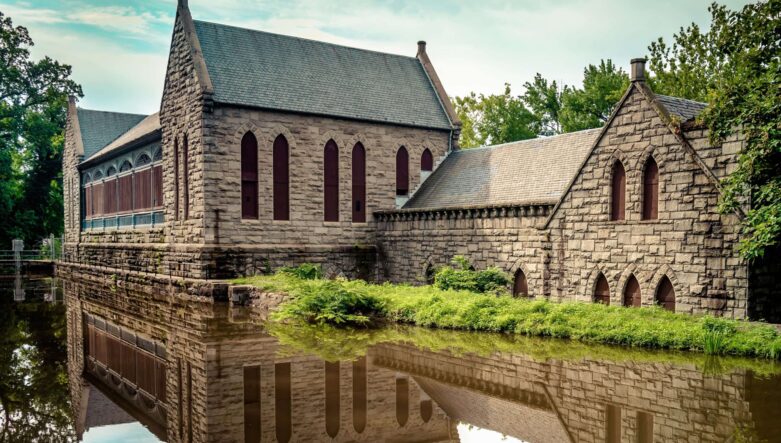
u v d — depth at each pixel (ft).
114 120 187.62
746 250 56.90
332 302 77.61
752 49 62.13
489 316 69.87
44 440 36.99
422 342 62.64
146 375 53.98
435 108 133.18
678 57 153.58
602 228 75.66
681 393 42.47
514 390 44.78
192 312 88.84
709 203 64.95
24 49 215.72
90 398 47.21
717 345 54.85
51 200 234.38
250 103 109.29
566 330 63.77
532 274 86.07
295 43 126.21
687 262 66.80
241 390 45.65
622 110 73.61
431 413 39.86
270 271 110.52
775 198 56.95
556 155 100.78
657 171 70.33
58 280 162.91
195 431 36.73
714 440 33.32
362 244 120.26
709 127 62.28
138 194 137.69
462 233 99.40
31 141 219.20
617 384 45.19
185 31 112.06
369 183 121.49
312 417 39.29
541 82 208.33
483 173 112.68
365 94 125.70
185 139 112.98
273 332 70.38
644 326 60.08
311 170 116.16
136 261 133.28
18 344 69.46
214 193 106.93
